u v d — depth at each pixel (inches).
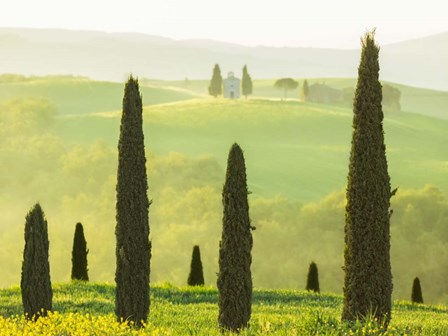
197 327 2247.8
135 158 2289.6
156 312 2851.9
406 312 3321.9
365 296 1925.4
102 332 1798.7
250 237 2187.5
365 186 1945.1
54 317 1951.3
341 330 1574.8
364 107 1958.7
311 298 3727.9
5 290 3555.6
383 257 1935.3
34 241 2311.8
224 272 2171.5
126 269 2274.9
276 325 1935.3
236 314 2161.7
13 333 1734.7
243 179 2185.0
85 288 3607.3
